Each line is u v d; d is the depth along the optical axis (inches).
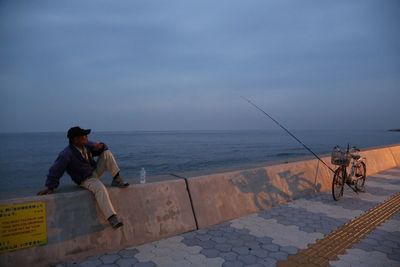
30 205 126.0
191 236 164.6
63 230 133.2
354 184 259.0
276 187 238.1
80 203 140.0
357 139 5132.9
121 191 155.9
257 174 230.2
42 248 126.9
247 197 212.4
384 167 395.2
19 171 1355.8
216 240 160.1
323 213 209.6
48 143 4175.7
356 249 152.1
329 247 154.0
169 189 174.6
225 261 136.3
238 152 2455.7
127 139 6008.9
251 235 167.9
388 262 138.6
